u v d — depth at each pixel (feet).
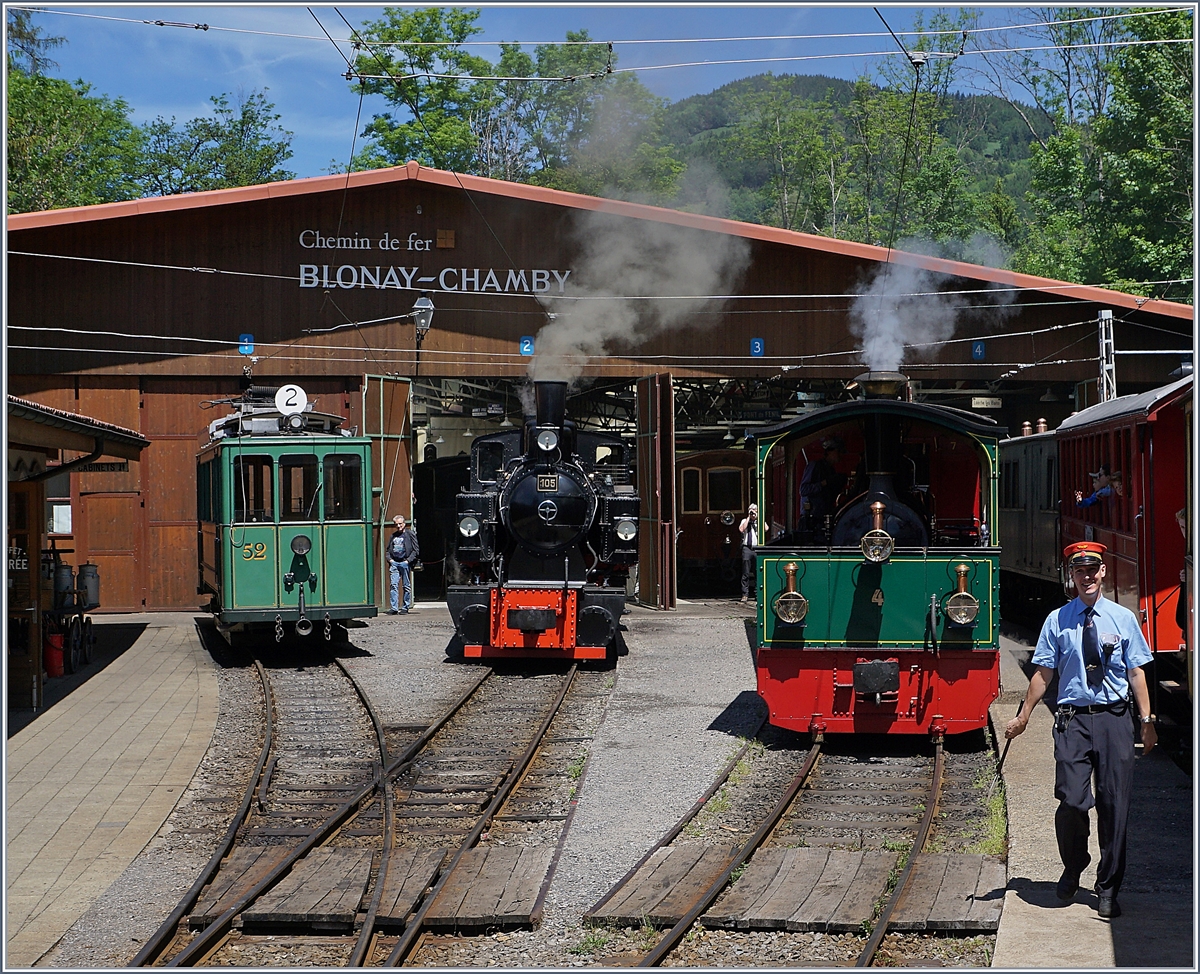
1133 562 36.76
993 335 76.13
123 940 21.07
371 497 54.90
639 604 78.02
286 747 36.73
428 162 136.98
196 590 75.87
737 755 33.86
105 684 48.26
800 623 34.37
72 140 137.90
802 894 22.21
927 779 31.86
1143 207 109.60
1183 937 19.83
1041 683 21.97
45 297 73.10
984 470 34.94
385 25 135.13
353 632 64.90
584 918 21.39
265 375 74.95
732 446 90.94
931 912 21.01
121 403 74.49
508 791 30.78
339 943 20.97
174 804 30.01
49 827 28.02
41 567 47.85
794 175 185.37
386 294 75.66
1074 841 21.47
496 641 51.21
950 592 34.06
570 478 51.57
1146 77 104.63
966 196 168.14
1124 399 42.83
